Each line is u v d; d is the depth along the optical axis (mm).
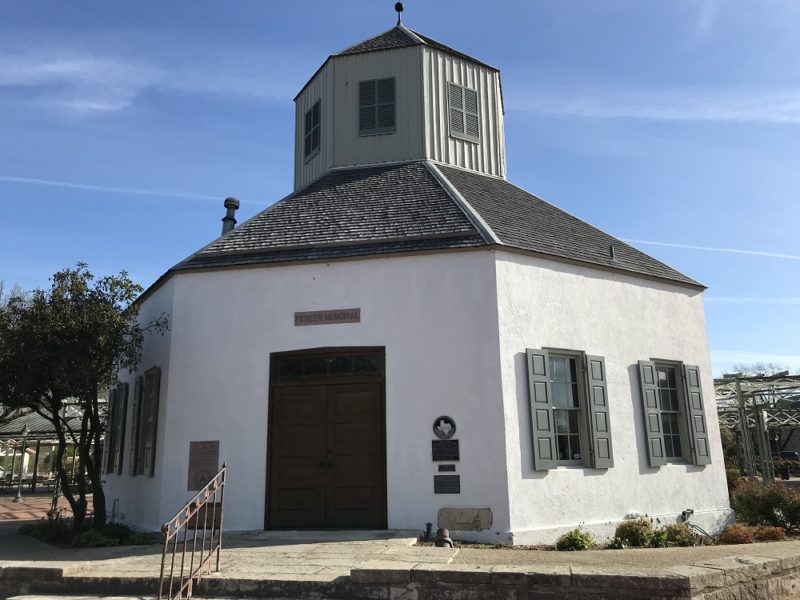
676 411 12289
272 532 9594
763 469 25422
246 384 10539
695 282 13289
